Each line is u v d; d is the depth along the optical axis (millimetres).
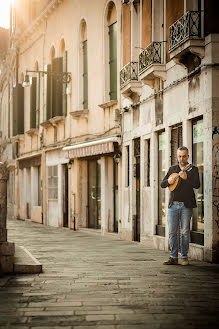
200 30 10805
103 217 18688
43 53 26406
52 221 24891
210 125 10469
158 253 12273
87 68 20500
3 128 41281
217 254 10289
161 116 13555
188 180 10000
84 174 21125
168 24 13109
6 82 38875
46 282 8016
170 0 12898
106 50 18656
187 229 10023
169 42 11969
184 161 10094
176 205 10055
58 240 16141
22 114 30562
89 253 12188
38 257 11297
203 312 6094
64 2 23047
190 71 11617
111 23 18406
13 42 33438
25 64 30188
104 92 18672
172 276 8602
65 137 22984
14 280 8188
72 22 22078
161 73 13211
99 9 19094
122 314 6000
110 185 18703
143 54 14047
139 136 15336
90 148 19094
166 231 13023
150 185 14398
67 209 23391
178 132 12617
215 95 10453
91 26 19891
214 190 10352
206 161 10609
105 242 15531
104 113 18750
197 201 11391
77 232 20328
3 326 5520
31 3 28328
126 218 16562
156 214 14047
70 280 8195
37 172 28672
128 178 16797
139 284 7852
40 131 26797
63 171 23734
